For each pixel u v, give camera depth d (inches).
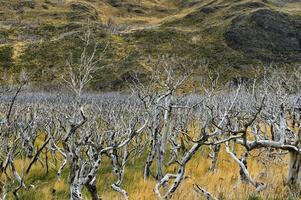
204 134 297.3
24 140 628.4
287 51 5684.1
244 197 336.2
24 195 434.0
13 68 4379.9
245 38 5674.2
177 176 300.7
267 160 526.9
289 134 450.9
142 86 527.2
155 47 5374.0
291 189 341.7
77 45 4660.4
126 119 793.6
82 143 255.8
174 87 468.8
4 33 6259.8
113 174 558.3
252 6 6801.2
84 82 335.9
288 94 496.1
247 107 725.3
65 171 608.7
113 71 3823.8
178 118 755.4
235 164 580.4
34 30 6432.1
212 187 398.3
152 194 389.7
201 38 5807.1
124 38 5452.8
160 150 479.8
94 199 256.8
